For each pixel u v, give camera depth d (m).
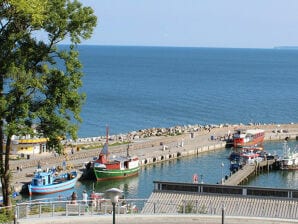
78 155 132.00
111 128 192.50
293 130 189.12
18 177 109.69
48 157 127.69
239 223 51.03
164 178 125.62
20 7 43.25
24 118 46.66
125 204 60.25
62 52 48.25
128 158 125.69
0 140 48.53
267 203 55.12
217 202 55.81
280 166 139.62
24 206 51.50
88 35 48.22
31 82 45.88
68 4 47.06
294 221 51.19
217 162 144.12
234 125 194.50
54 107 48.16
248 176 129.38
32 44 47.09
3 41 45.97
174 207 54.56
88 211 52.28
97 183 118.50
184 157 149.12
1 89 46.72
